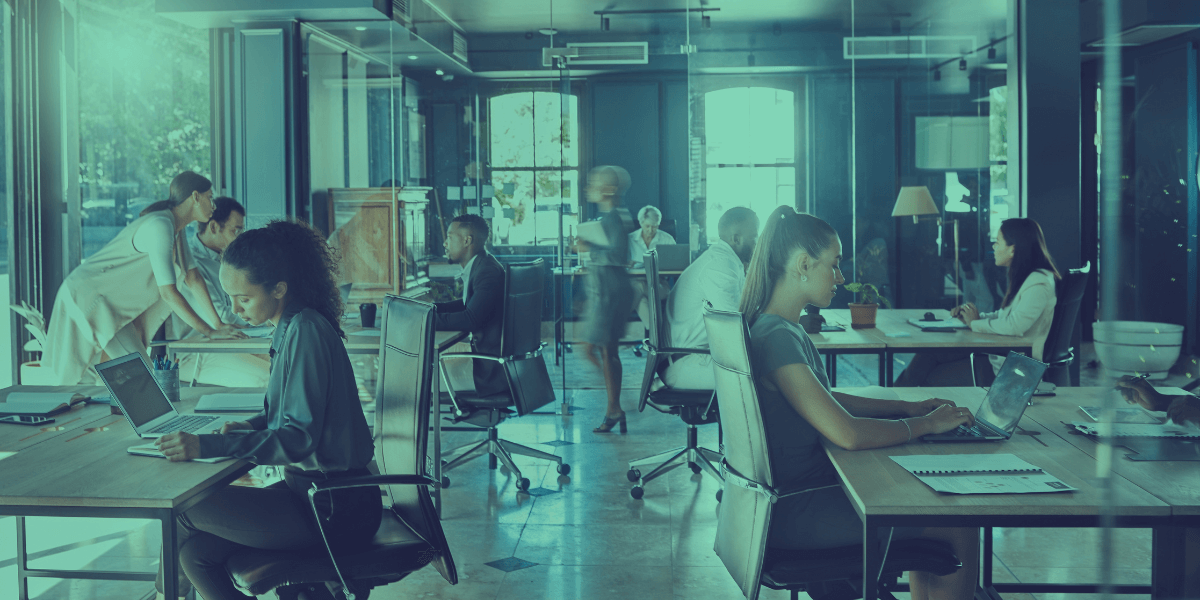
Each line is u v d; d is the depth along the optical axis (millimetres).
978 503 1703
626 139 8031
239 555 2111
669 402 4434
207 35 5941
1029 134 5883
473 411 4562
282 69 5801
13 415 2570
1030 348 4262
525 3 7293
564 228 7461
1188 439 1208
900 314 5410
